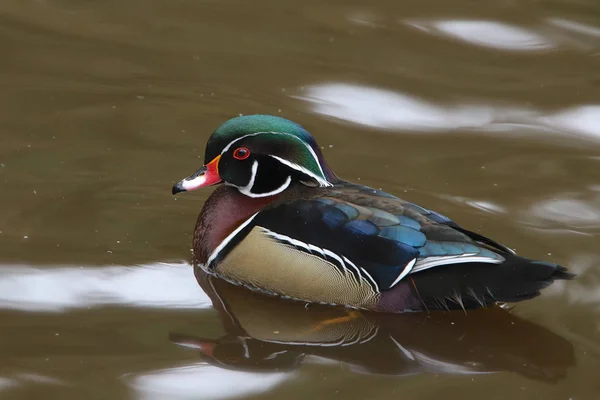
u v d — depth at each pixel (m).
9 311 10.84
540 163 14.30
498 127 15.27
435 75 16.75
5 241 12.00
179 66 16.80
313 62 17.06
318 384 9.89
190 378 9.87
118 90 15.95
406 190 13.46
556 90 16.33
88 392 9.55
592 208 13.15
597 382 10.04
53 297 11.13
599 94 16.23
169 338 10.55
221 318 10.98
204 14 18.66
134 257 11.96
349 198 11.31
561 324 10.98
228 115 15.34
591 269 11.81
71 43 17.41
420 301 10.93
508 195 13.45
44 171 13.59
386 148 14.59
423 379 10.06
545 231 12.59
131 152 14.26
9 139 14.32
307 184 11.75
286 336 10.73
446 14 18.81
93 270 11.63
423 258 10.66
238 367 10.11
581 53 17.53
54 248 11.97
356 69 16.86
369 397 9.69
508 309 11.26
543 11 18.95
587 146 14.78
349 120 15.33
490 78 16.69
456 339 10.77
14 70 16.38
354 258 10.88
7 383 9.62
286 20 18.50
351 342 10.67
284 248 11.16
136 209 12.97
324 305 11.30
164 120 15.16
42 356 10.08
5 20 18.08
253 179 11.78
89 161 13.95
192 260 12.05
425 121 15.39
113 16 18.47
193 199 13.40
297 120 15.23
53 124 14.86
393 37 17.95
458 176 13.91
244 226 11.60
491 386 9.96
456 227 11.04
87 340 10.41
